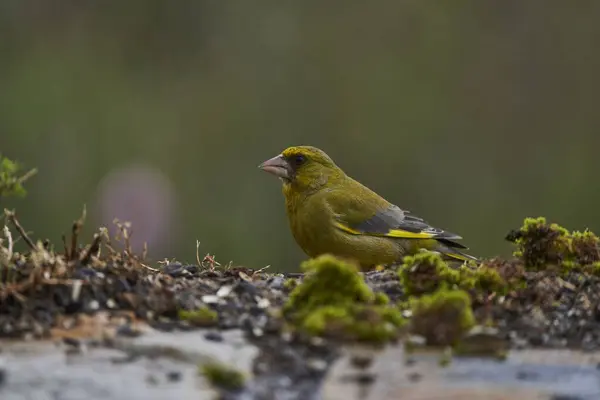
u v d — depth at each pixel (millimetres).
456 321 6012
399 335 6121
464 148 18609
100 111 17531
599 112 19125
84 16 18469
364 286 6434
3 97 17281
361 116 18469
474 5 19562
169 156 17188
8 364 5680
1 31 18000
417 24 19141
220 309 6652
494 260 7246
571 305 6859
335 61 18719
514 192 18344
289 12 18828
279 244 16156
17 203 15367
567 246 7684
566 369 5766
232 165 17391
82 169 16625
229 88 18297
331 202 10125
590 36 19531
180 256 15289
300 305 6375
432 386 5438
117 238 7641
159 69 18438
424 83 18938
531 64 19250
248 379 5469
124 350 5895
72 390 5340
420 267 6926
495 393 5379
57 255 7078
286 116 18312
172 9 18594
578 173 18469
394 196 18250
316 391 5348
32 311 6352
